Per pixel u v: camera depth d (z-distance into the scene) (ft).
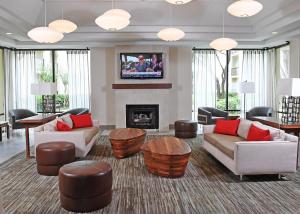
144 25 25.35
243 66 32.58
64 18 23.98
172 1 14.44
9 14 19.63
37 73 32.07
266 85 32.53
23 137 26.53
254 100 32.78
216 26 25.77
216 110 29.19
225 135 19.11
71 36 25.85
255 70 32.55
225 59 32.42
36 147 15.66
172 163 14.65
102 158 18.79
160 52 29.32
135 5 22.67
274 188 13.41
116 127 29.76
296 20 20.18
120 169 16.38
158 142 17.08
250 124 17.53
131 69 29.40
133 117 29.73
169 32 18.97
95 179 10.99
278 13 20.85
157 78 29.58
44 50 32.04
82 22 24.79
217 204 11.66
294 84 17.15
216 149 17.58
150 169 15.66
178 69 30.91
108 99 31.24
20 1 19.51
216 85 32.50
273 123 17.97
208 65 32.30
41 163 15.28
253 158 14.03
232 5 14.60
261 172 14.17
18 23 22.13
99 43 28.89
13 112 26.63
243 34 26.66
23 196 12.48
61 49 31.63
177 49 30.81
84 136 17.52
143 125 29.81
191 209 11.19
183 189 13.30
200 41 27.96
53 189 13.30
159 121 29.66
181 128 25.43
